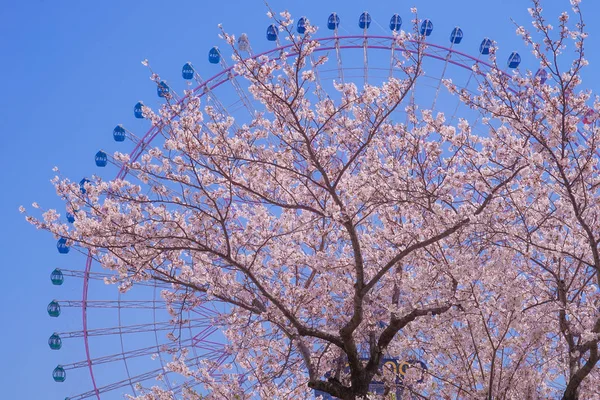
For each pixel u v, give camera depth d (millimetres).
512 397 12477
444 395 12680
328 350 14945
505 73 12445
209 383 15242
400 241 14047
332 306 14609
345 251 15977
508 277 12375
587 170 11516
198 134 12766
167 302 14969
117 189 13250
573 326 12047
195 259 14109
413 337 13164
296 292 14688
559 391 13430
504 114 12484
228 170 13289
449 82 12891
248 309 13742
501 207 12875
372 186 12727
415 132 13383
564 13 11445
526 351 11898
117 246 12328
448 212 13039
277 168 13688
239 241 14242
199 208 12359
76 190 13086
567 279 14055
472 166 12945
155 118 13062
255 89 12820
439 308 12375
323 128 12578
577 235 12828
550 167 11906
